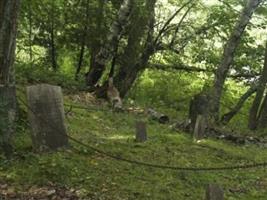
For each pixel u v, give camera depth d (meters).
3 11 8.52
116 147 11.05
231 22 20.64
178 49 21.48
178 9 21.52
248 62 22.38
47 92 9.55
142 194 8.38
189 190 9.06
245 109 24.61
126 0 19.42
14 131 9.34
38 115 9.42
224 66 16.06
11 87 8.87
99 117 14.16
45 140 9.48
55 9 19.66
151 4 20.05
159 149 11.68
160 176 9.55
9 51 8.70
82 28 19.92
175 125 15.21
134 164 9.93
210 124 15.80
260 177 10.84
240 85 25.56
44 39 20.48
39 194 7.68
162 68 23.17
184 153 11.80
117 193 8.22
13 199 7.41
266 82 20.94
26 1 18.45
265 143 15.88
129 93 22.55
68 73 20.53
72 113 13.77
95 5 19.75
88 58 21.56
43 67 19.61
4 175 8.16
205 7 21.27
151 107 19.98
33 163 8.72
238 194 9.37
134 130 13.35
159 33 20.50
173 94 23.62
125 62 20.00
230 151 12.87
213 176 10.22
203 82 24.42
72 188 8.08
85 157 9.66
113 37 19.58
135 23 19.92
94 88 17.89
